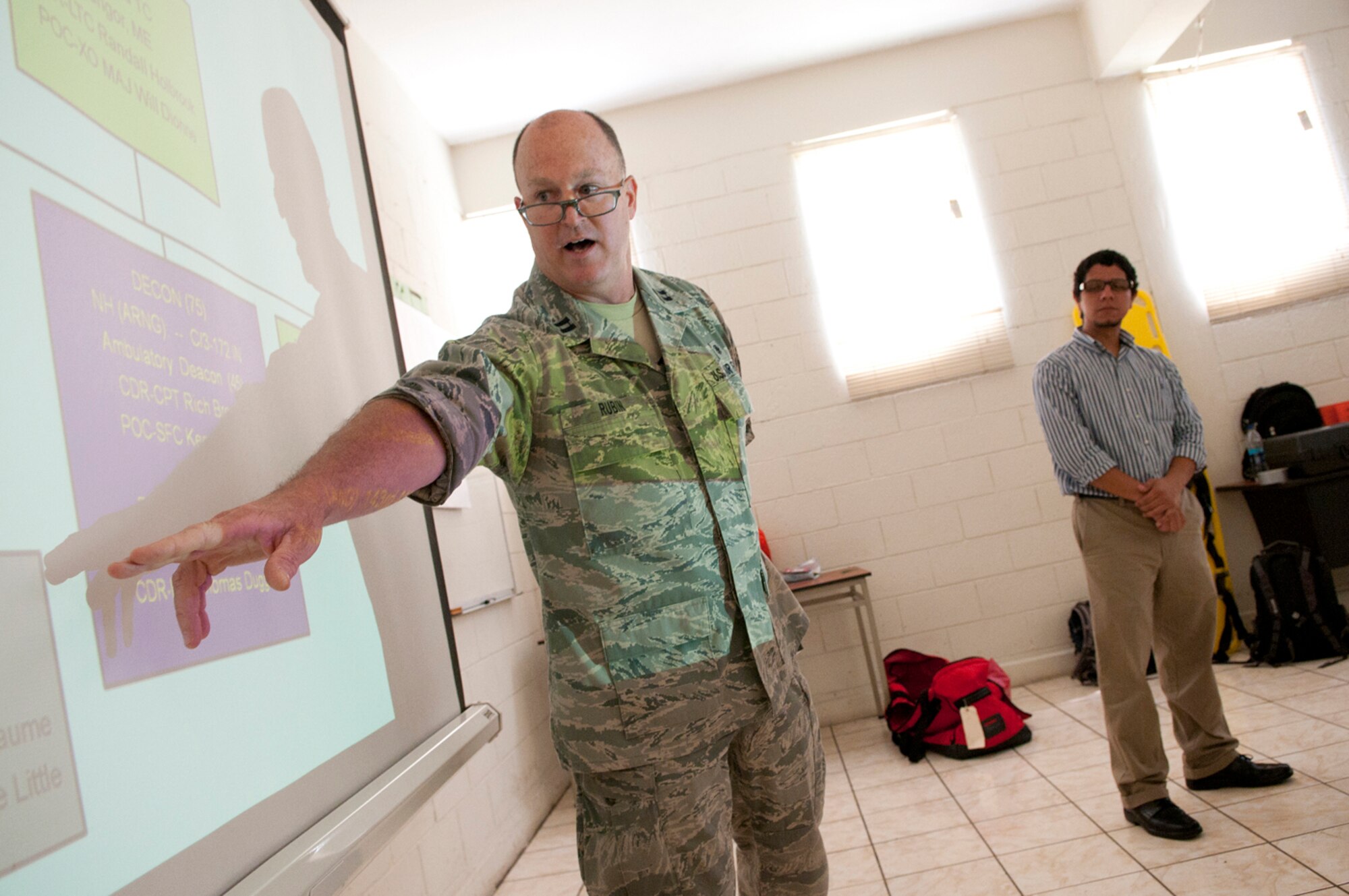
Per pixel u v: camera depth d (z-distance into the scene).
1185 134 4.25
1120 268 2.33
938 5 4.00
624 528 1.17
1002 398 4.18
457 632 2.85
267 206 1.41
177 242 1.12
